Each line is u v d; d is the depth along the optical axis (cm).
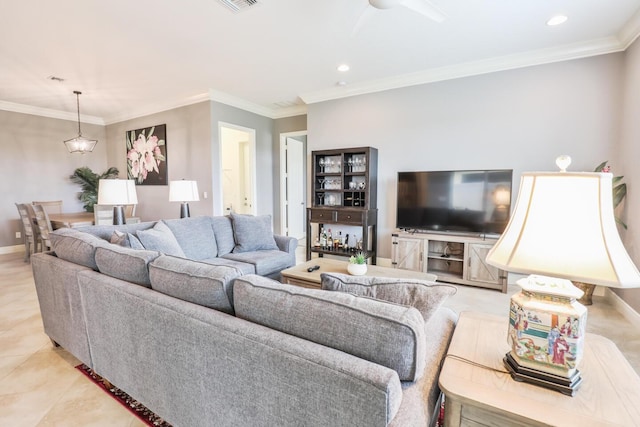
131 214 545
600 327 263
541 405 81
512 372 93
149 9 256
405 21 277
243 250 355
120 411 167
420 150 418
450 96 395
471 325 127
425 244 390
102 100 526
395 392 82
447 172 385
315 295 109
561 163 93
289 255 356
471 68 374
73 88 461
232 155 673
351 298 105
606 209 84
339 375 86
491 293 348
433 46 327
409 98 421
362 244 429
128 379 159
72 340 197
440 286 124
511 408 80
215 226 354
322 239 479
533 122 354
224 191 684
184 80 430
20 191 561
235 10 259
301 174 678
